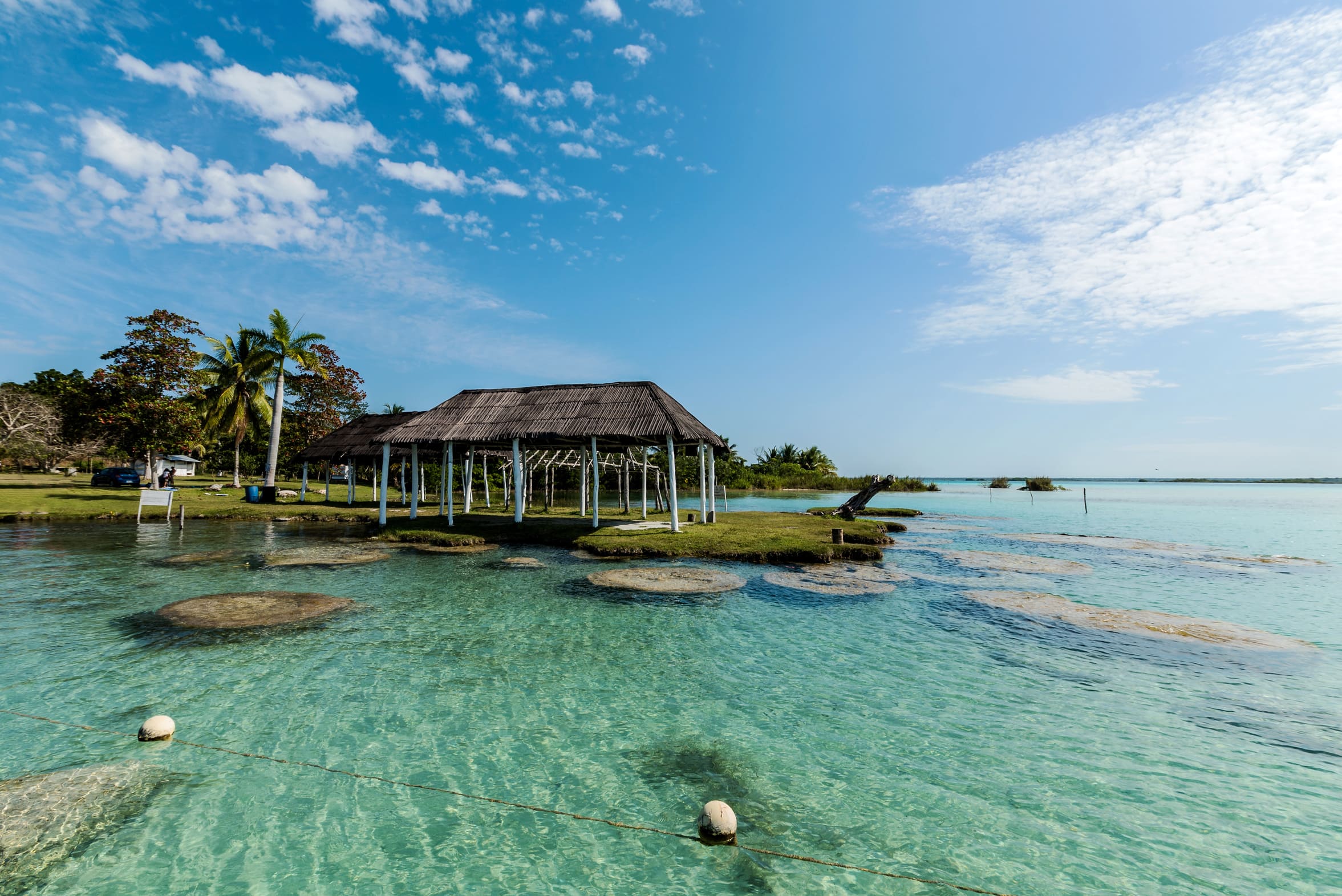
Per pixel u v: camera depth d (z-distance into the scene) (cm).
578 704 620
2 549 1572
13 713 575
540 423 1919
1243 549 1986
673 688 666
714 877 361
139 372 2812
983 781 475
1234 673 728
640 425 1812
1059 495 7012
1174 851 386
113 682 655
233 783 459
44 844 376
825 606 1050
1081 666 751
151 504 2283
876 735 557
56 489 3136
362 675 690
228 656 747
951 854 384
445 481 2428
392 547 1689
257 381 3697
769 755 518
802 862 375
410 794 449
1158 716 600
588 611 998
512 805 437
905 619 975
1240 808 436
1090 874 364
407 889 344
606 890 347
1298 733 561
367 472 5119
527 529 1898
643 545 1599
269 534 1948
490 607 1012
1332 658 786
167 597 1048
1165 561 1689
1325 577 1429
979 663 760
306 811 424
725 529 1964
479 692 648
